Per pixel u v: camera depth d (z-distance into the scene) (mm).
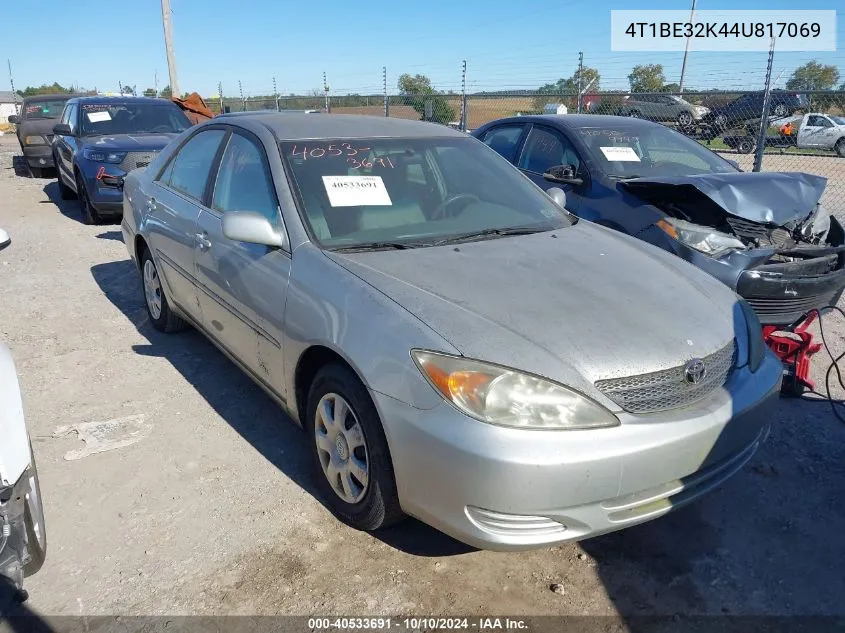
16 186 13094
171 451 3523
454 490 2316
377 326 2561
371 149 3672
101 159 8859
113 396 4125
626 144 6027
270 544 2828
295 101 20641
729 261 4531
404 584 2625
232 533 2895
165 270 4527
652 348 2516
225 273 3570
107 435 3672
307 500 3117
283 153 3473
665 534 2949
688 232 4723
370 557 2764
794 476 3371
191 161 4422
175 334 5129
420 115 16312
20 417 2332
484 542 2322
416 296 2635
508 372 2307
